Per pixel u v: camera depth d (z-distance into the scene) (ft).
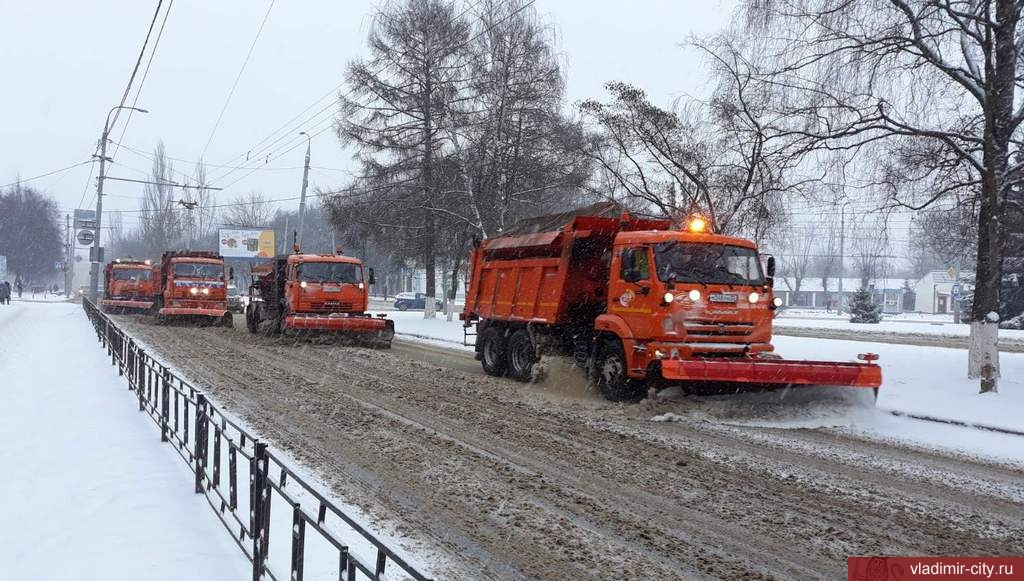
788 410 36.99
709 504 23.12
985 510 22.95
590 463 27.96
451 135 98.07
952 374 47.50
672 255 39.75
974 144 45.78
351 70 103.60
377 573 11.00
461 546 19.31
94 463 25.80
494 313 54.80
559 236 47.16
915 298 288.30
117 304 126.41
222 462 25.80
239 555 17.61
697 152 59.26
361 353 66.95
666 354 37.88
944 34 44.70
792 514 22.25
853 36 45.75
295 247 80.07
